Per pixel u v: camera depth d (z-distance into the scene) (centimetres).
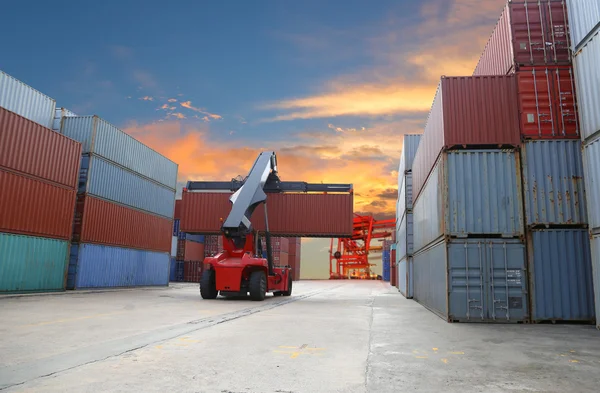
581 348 754
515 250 1153
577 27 1088
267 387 476
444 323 1127
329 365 593
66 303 1532
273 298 2109
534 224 1155
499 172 1190
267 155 2295
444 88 1240
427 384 495
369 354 679
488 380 516
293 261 7444
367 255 9112
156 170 3105
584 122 1057
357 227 9081
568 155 1179
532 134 1196
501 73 1366
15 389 453
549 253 1146
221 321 1096
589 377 535
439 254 1291
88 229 2338
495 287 1144
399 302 1964
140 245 2862
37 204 1969
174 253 4606
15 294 1830
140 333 870
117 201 2612
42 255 1997
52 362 588
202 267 4634
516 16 1268
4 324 972
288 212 2603
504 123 1207
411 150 2412
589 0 1025
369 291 3169
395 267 4231
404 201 2427
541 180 1175
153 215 3047
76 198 2283
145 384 479
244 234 1897
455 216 1180
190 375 525
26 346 706
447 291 1155
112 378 505
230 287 1827
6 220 1797
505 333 945
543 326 1073
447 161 1208
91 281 2356
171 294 2227
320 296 2438
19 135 1864
